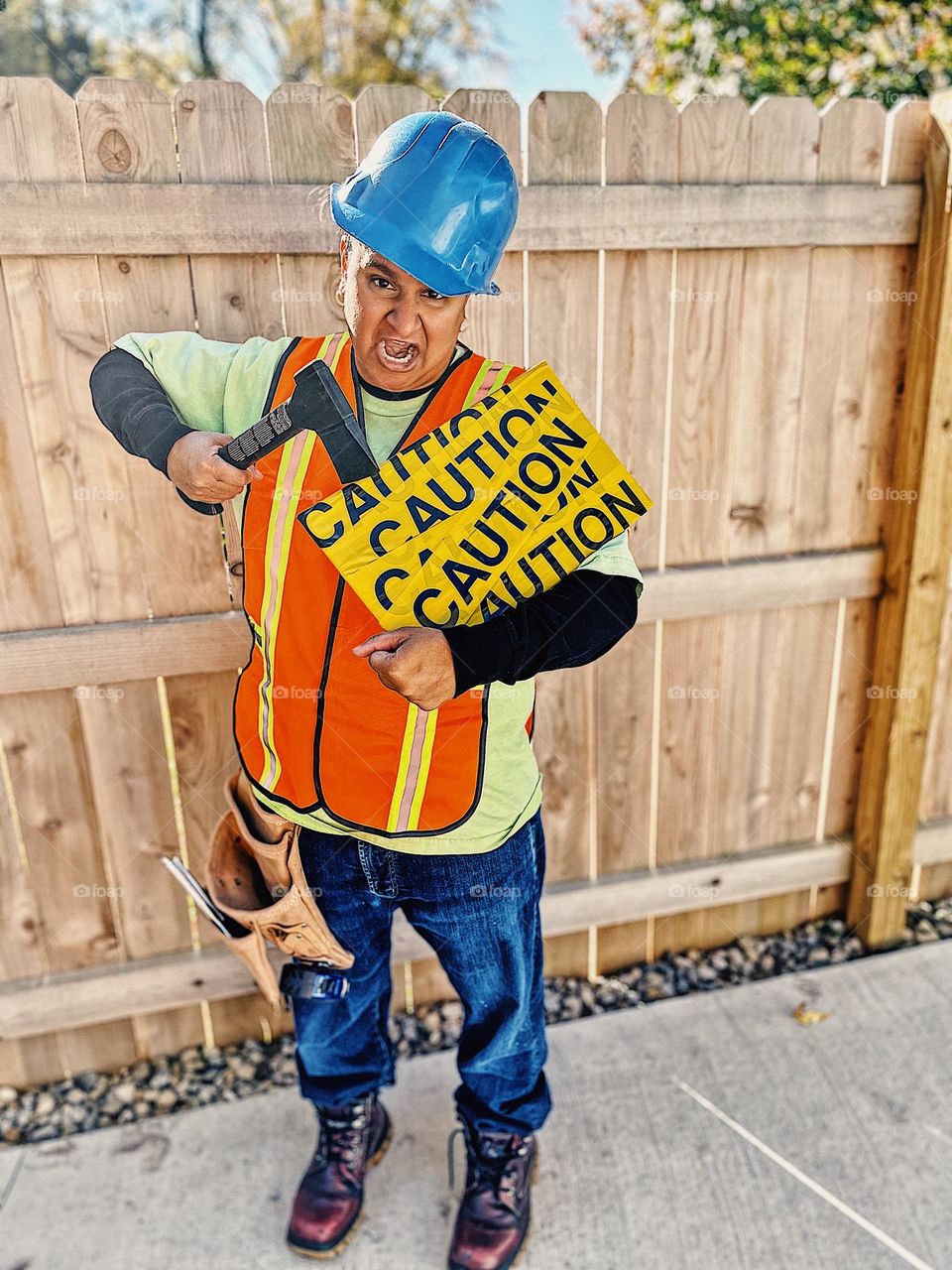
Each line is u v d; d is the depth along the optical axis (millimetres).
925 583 2217
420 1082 2096
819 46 7594
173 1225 1787
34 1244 1754
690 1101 2018
